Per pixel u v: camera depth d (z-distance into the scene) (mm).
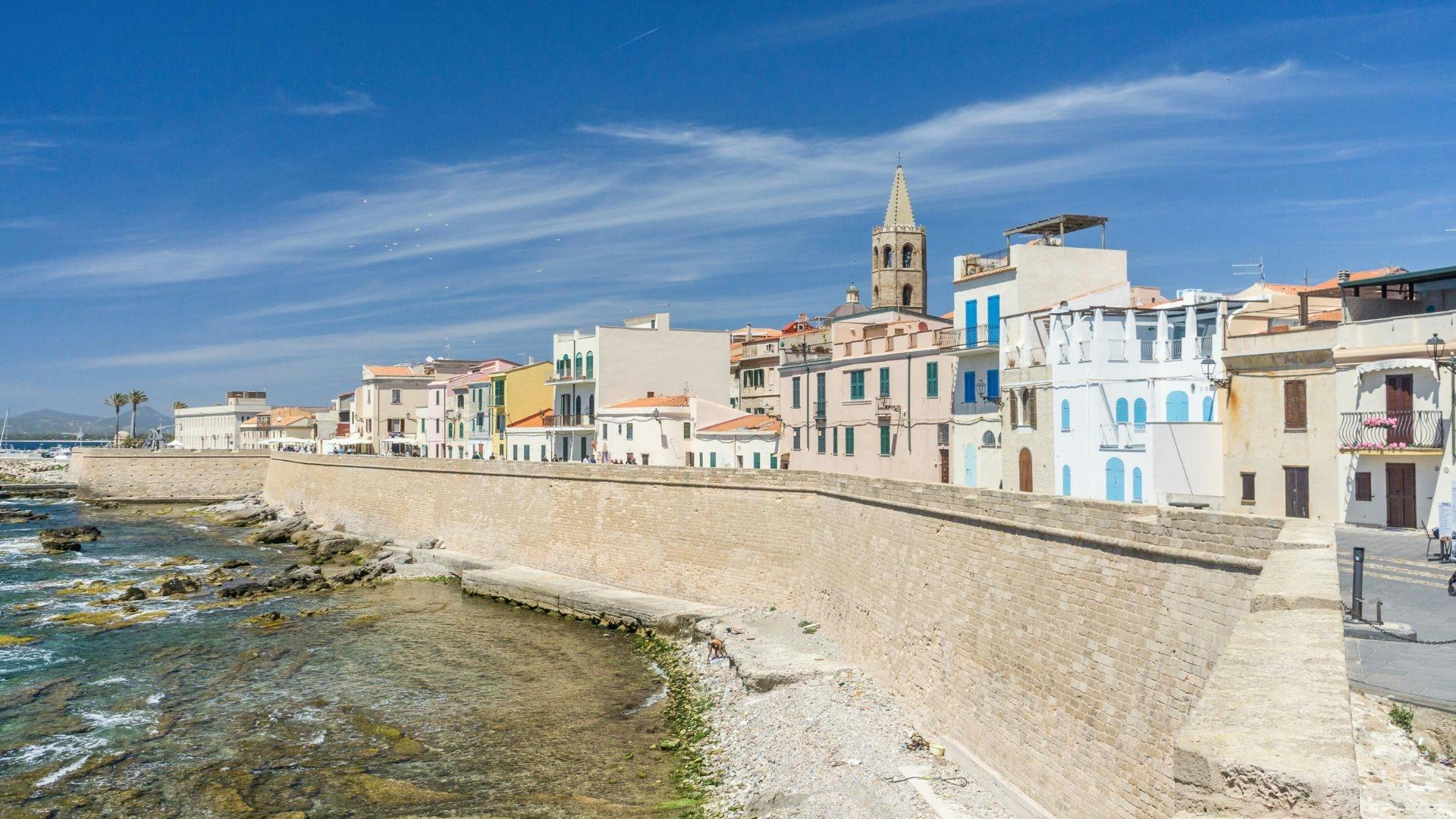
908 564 41000
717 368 106188
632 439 94250
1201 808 8312
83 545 100438
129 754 39812
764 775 34906
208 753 39875
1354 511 41312
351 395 199375
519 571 74625
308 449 164875
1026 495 32062
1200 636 23828
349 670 51500
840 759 34344
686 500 64250
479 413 125875
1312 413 43062
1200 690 23453
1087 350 53031
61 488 156375
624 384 101812
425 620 63531
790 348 82125
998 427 60312
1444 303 44531
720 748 38719
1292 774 7848
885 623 42625
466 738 41344
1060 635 29469
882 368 71062
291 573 75375
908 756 33750
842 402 75000
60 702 46344
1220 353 50125
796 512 57312
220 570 81062
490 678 49875
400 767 38250
